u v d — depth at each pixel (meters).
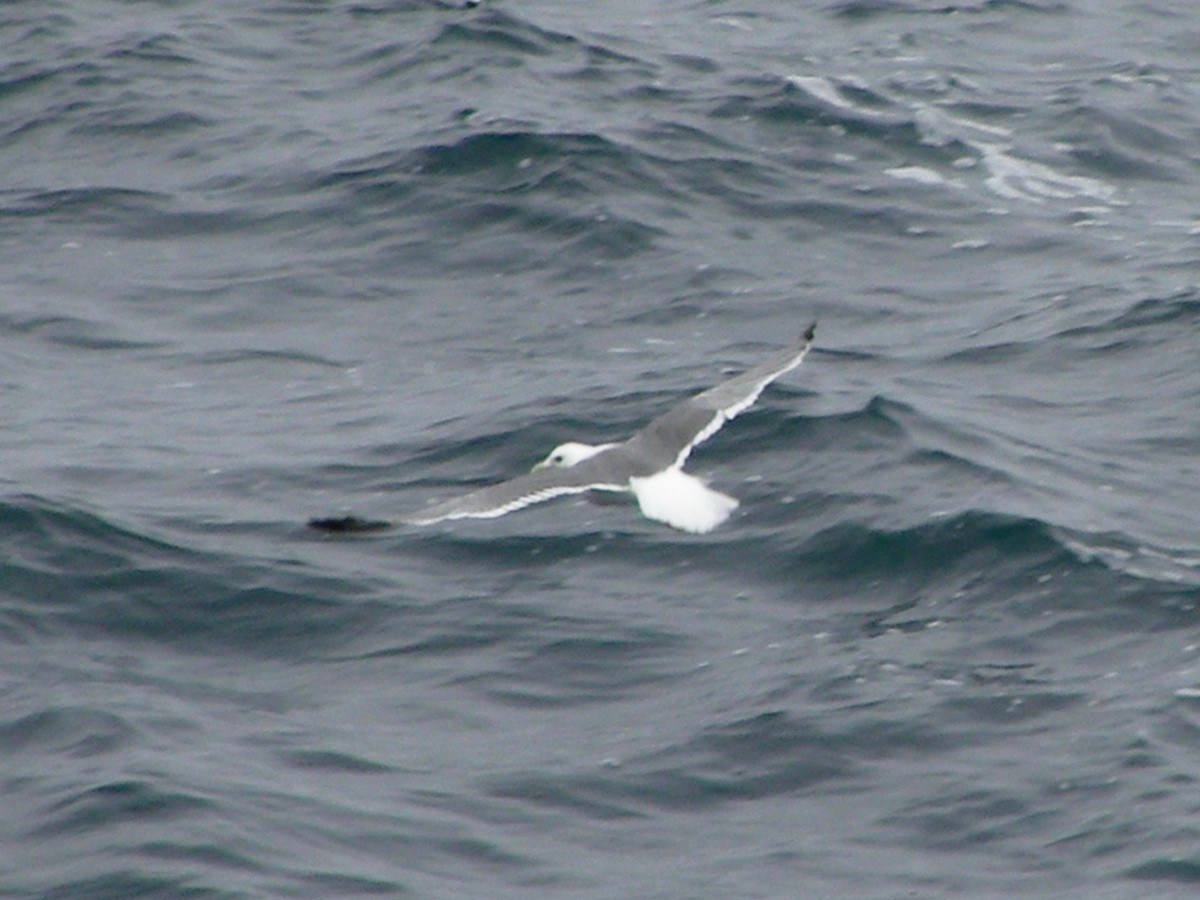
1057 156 70.44
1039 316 58.66
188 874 34.84
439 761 39.00
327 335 59.78
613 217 64.44
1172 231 65.25
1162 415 52.56
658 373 55.34
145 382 57.03
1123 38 82.31
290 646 43.25
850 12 84.50
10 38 79.06
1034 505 46.69
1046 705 39.84
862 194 67.44
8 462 51.34
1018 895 34.78
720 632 43.09
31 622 43.75
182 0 83.25
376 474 50.69
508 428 52.22
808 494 47.81
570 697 41.19
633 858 36.16
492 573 45.50
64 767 38.41
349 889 34.78
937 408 52.09
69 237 65.69
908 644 42.28
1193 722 39.00
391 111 73.06
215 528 47.72
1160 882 34.66
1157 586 43.59
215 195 67.94
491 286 62.00
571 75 75.50
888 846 36.28
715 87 74.62
